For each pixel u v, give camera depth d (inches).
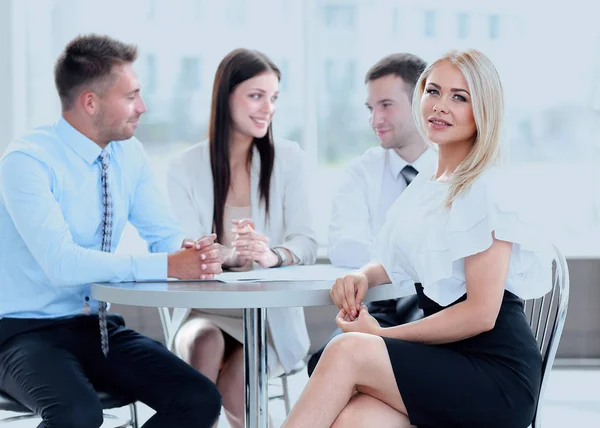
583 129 214.2
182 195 135.8
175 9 210.8
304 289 90.0
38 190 101.0
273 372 127.6
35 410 93.7
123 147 114.7
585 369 210.4
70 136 106.5
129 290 90.2
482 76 90.9
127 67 106.5
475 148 90.9
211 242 100.4
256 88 132.0
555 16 212.8
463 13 212.5
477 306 87.4
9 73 202.7
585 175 214.7
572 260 214.7
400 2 212.2
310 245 134.6
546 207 215.2
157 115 212.2
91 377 102.3
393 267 98.1
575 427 160.1
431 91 94.3
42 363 96.8
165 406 99.4
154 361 102.2
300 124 214.4
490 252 87.8
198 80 212.2
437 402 85.3
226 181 135.0
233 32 212.1
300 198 137.2
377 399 86.8
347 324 92.2
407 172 132.3
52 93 210.8
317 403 84.0
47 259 99.4
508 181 89.5
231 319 125.2
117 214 111.7
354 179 134.6
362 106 214.2
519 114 214.2
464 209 88.7
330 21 213.0
